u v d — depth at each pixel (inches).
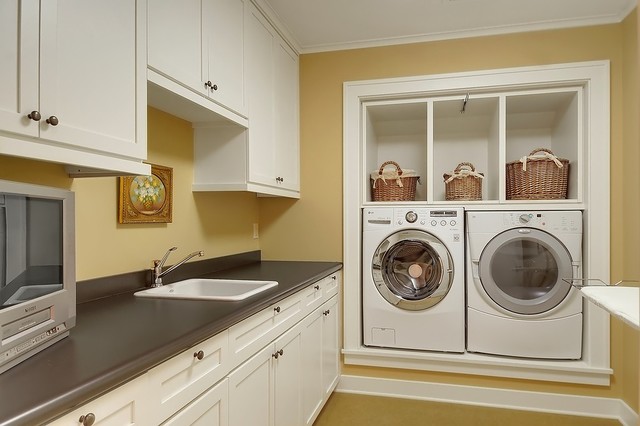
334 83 115.3
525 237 97.8
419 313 103.7
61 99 40.4
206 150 86.3
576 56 99.8
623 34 96.4
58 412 26.9
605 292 36.1
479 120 121.6
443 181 123.5
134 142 50.9
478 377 102.8
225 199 100.1
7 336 31.8
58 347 37.5
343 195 113.0
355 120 112.7
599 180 96.7
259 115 89.6
